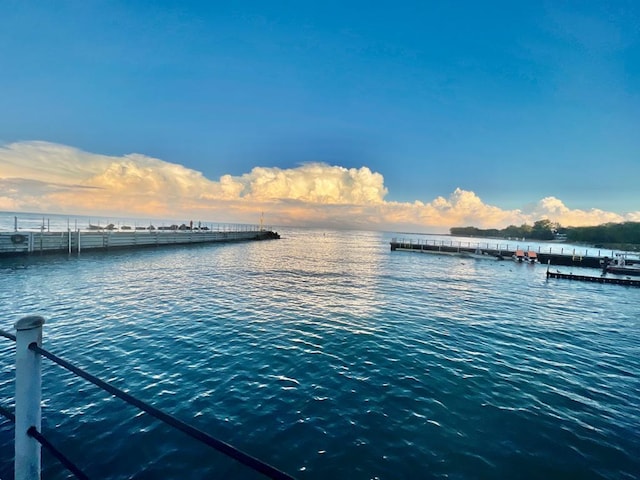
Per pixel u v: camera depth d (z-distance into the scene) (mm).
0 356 9664
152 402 7895
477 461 6355
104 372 9305
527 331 15234
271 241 86688
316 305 18578
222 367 9914
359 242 104875
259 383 9023
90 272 25672
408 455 6445
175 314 15250
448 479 5898
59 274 24250
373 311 17719
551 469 6219
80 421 6938
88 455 6027
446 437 7039
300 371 9859
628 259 51250
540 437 7160
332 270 35094
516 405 8430
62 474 5523
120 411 7352
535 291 27469
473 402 8492
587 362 11648
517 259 53531
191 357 10531
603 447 6898
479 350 12281
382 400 8391
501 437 7113
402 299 21312
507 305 21062
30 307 15430
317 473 5945
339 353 11375
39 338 2422
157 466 5852
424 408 8102
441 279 32000
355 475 5918
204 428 7012
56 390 8086
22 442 2355
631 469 6301
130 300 17516
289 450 6469
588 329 16141
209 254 45250
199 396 8234
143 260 34906
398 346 12289
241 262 38156
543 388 9422
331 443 6707
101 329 12766
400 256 57344
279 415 7582
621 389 9578
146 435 6613
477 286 28656
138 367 9688
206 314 15500
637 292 28688
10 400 7516
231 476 5707
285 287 23766
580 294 26859
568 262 50781
